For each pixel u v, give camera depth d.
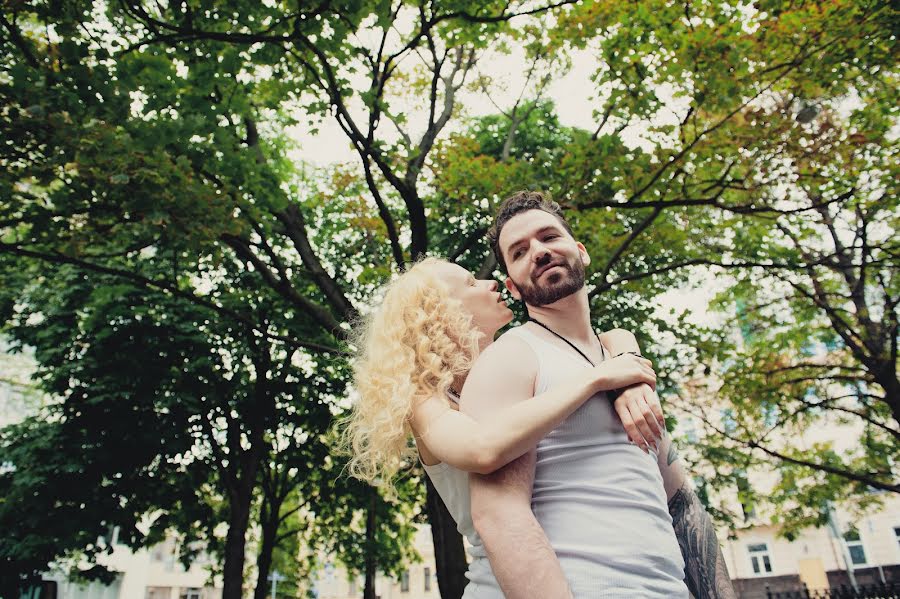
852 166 7.51
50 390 10.96
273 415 12.38
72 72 5.15
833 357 13.59
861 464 13.84
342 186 12.03
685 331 11.04
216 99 6.69
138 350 10.72
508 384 1.22
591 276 9.97
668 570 1.16
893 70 7.54
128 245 7.62
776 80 7.00
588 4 6.36
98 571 10.76
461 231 11.98
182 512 12.22
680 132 7.40
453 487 1.31
